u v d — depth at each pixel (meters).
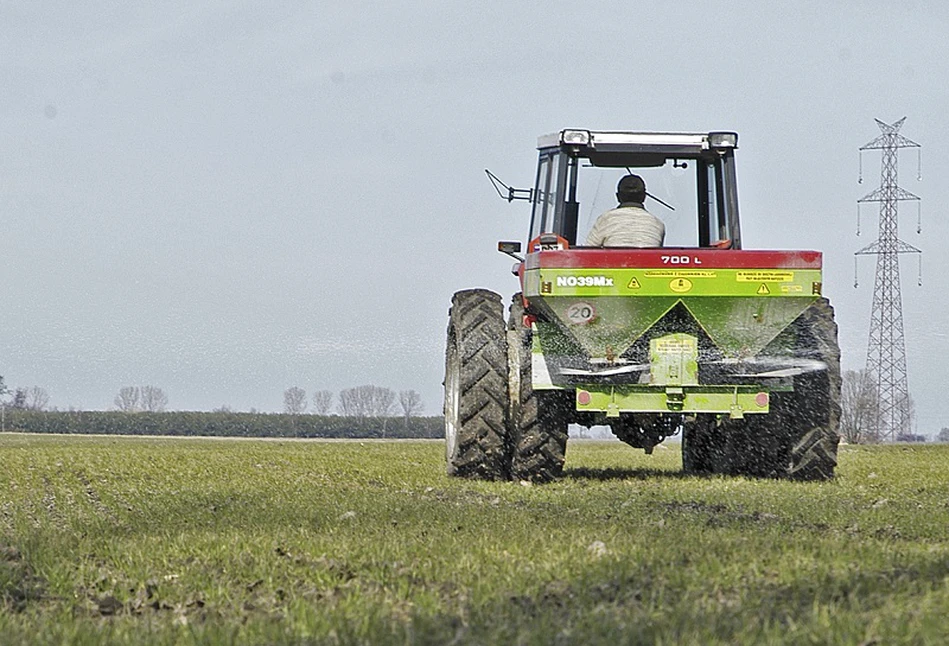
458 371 42.25
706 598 16.70
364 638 15.11
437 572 19.78
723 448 44.03
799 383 40.88
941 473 46.66
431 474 46.69
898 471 48.38
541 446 40.09
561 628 15.20
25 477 50.72
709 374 39.09
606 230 41.56
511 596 17.45
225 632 15.72
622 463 57.88
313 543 23.06
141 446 108.75
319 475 47.62
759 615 15.33
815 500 32.91
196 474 50.16
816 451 40.78
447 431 45.31
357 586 18.61
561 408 40.16
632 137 41.94
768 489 36.91
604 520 27.23
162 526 27.94
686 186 42.25
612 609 16.12
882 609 15.41
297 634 15.64
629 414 41.19
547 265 37.97
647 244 41.25
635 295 38.00
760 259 38.09
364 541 23.23
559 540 22.84
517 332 42.72
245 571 20.58
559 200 41.78
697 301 38.22
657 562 19.39
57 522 31.86
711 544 21.44
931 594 16.11
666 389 38.56
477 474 42.03
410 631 15.23
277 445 114.62
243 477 47.38
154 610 18.39
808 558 19.67
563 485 38.97
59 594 19.80
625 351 38.94
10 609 18.19
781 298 38.22
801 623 14.59
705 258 38.06
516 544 22.23
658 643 13.69
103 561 22.73
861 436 142.12
